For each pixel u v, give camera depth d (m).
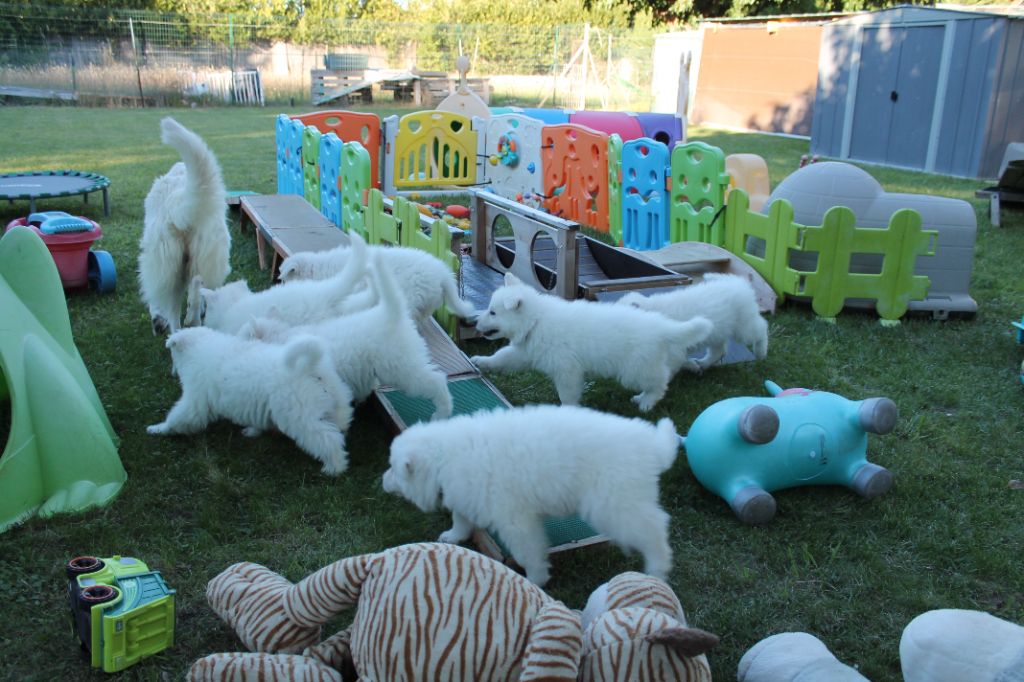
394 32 31.78
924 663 2.40
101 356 5.62
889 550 3.66
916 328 6.64
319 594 2.63
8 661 2.86
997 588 3.43
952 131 15.20
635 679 2.29
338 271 5.94
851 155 17.47
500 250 7.36
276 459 4.27
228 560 3.47
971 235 6.86
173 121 5.43
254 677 2.42
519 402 5.16
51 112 23.39
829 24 17.52
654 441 3.17
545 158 11.41
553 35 31.80
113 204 10.97
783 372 5.65
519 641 2.34
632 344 4.68
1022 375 5.43
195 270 5.89
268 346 4.23
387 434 4.59
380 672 2.37
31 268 4.36
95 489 3.83
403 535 3.66
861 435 4.05
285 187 11.44
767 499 3.76
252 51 29.92
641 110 28.75
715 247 7.26
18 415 3.66
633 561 3.49
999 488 4.20
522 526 3.16
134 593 2.89
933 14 15.17
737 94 23.91
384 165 12.38
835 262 6.64
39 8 26.08
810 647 2.71
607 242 9.79
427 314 5.60
